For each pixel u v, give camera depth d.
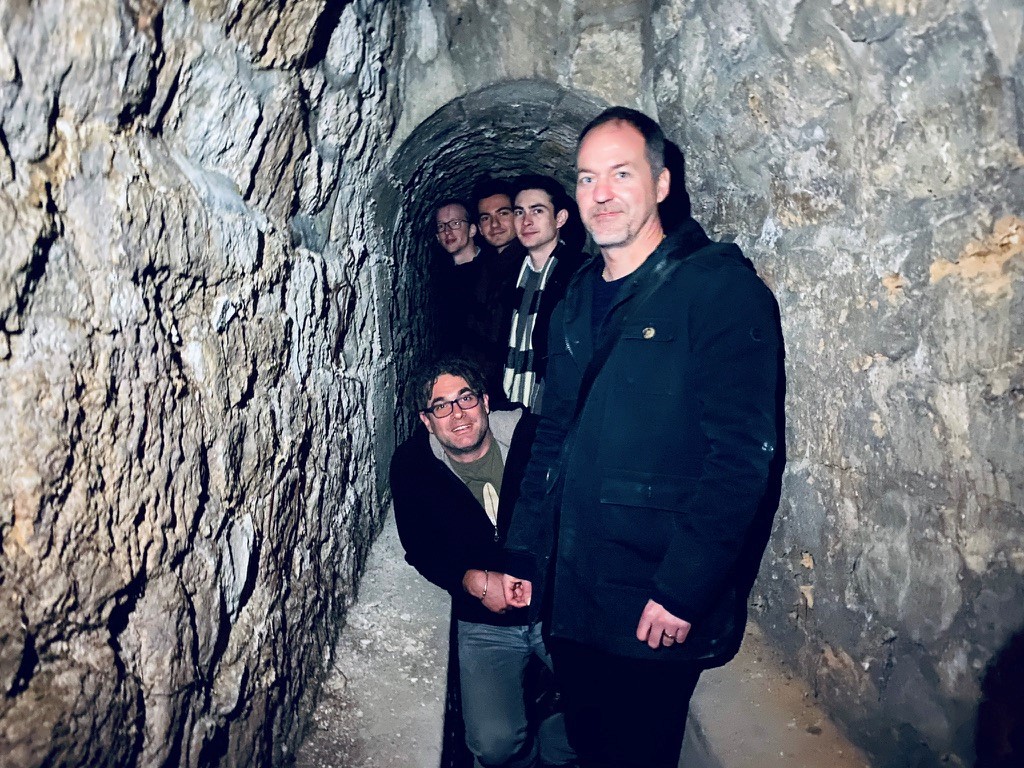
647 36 2.00
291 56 1.36
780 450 1.67
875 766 1.40
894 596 1.31
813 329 1.49
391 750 1.59
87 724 0.79
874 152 1.21
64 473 0.77
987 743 1.11
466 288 3.34
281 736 1.44
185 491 1.03
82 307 0.81
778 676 1.69
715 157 1.80
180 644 1.00
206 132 1.14
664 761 1.54
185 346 1.04
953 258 1.09
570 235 3.70
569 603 1.41
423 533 1.91
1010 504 1.04
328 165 1.75
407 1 2.00
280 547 1.43
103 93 0.85
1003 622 1.07
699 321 1.30
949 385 1.13
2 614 0.69
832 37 1.19
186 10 1.00
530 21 2.08
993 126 0.98
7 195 0.70
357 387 2.15
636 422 1.32
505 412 1.99
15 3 0.70
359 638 1.95
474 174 3.37
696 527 1.25
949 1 0.96
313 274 1.67
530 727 2.02
